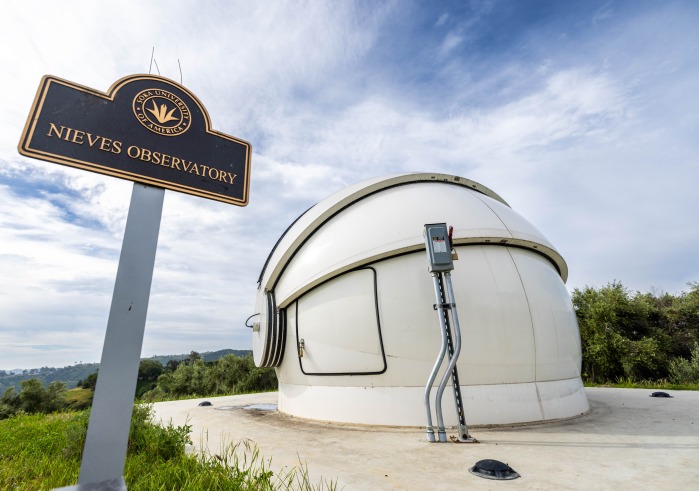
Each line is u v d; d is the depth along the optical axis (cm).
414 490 366
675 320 2350
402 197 845
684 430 586
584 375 2227
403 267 725
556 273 855
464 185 997
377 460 470
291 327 861
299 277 823
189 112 424
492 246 759
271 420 809
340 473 423
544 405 679
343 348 728
